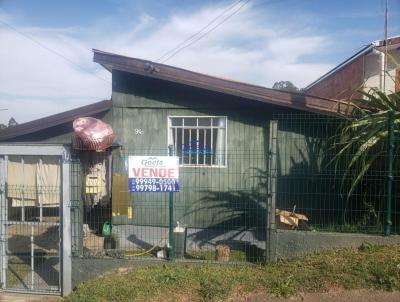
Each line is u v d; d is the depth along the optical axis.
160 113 9.20
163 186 6.62
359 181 6.70
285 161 8.52
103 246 7.59
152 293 5.75
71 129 10.17
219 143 9.02
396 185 6.50
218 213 8.85
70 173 6.54
